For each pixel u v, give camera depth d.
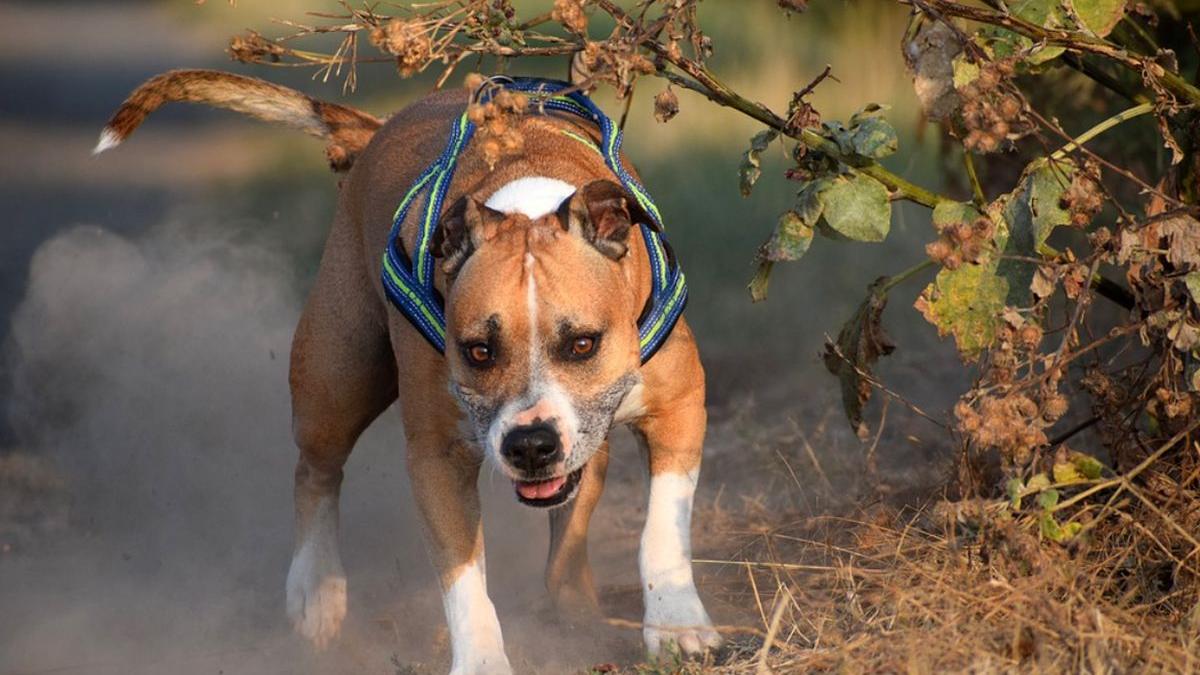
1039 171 6.42
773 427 10.67
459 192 6.88
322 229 16.86
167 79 8.42
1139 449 6.98
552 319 6.06
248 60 7.03
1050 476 6.48
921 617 6.08
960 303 6.59
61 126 27.38
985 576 6.29
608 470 10.80
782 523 8.70
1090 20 6.43
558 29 21.66
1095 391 7.03
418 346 6.66
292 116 8.69
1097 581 6.32
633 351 6.39
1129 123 9.99
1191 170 7.15
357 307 7.79
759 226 14.54
